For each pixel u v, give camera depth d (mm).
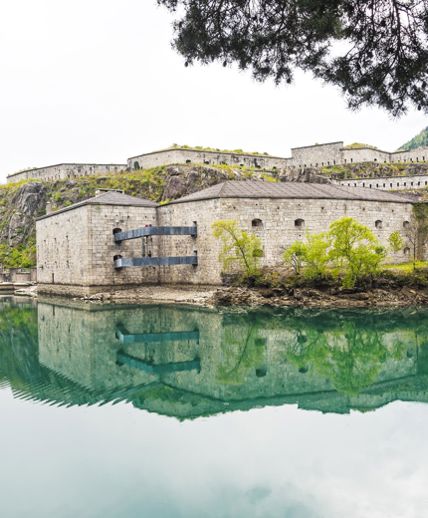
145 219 69062
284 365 29750
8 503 13836
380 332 38562
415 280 52281
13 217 126000
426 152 121188
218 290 55812
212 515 13188
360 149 119688
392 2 14023
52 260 77875
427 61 14102
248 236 60156
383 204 67875
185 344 35688
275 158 125562
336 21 13984
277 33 15258
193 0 14773
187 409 21359
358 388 24734
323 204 64062
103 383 25875
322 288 52469
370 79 15148
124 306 55062
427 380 26188
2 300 71750
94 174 129125
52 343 37344
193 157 119062
